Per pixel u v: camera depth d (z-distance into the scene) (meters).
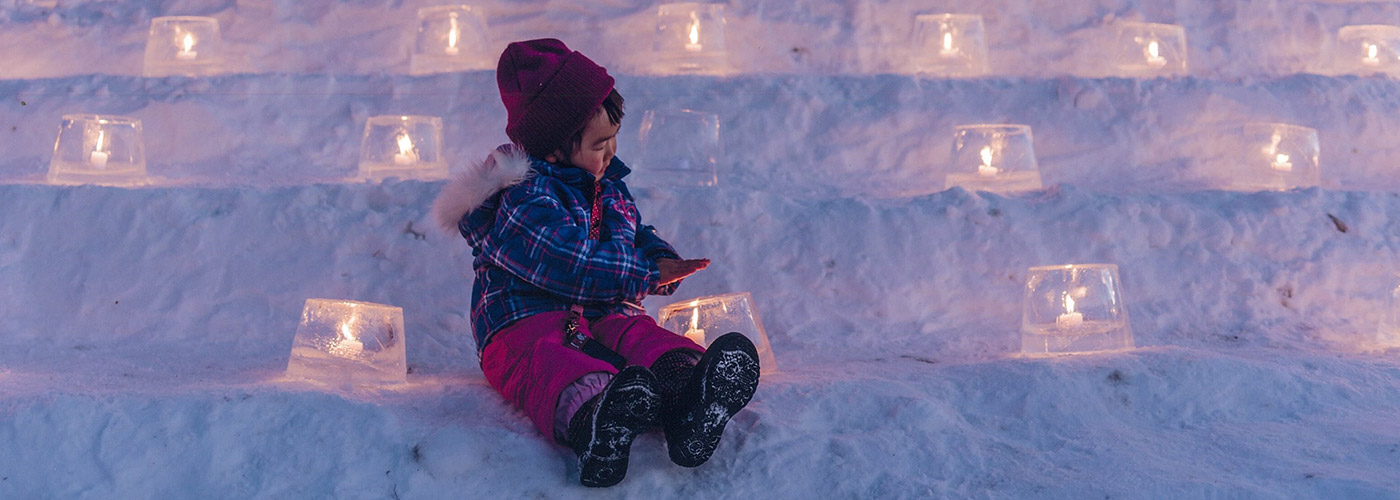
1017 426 2.58
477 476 2.28
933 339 3.61
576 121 2.52
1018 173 4.32
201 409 2.33
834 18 5.50
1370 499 2.05
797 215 3.89
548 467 2.31
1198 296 3.80
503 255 2.47
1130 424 2.61
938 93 4.76
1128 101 4.74
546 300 2.57
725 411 2.17
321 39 5.40
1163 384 2.68
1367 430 2.44
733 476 2.31
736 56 5.39
